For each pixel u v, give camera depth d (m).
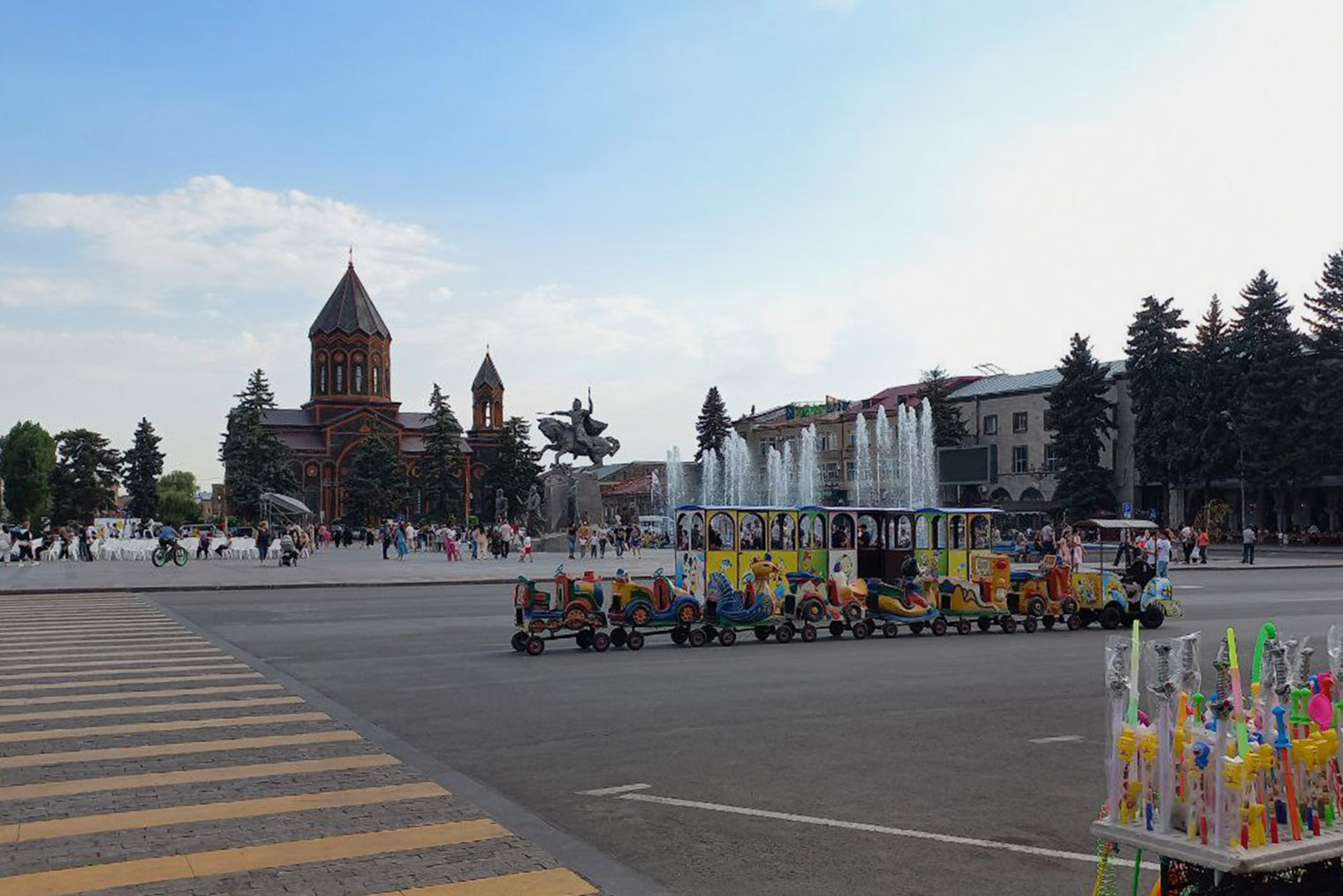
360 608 27.09
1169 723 4.83
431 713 12.45
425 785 9.02
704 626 20.23
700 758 10.16
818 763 9.96
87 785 8.88
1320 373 71.69
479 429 140.00
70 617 24.05
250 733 11.05
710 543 22.77
